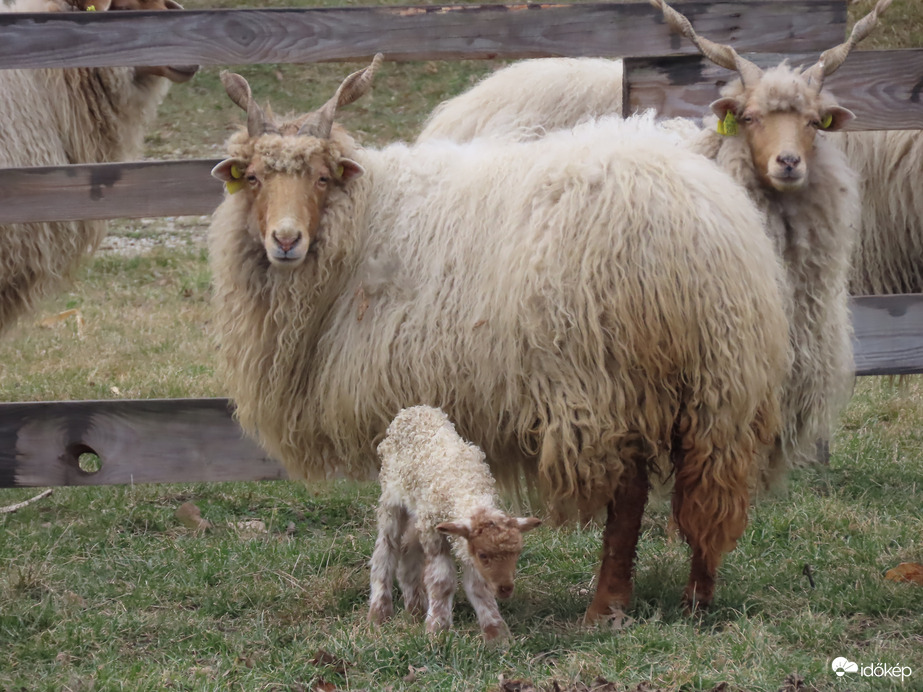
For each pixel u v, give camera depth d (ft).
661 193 21.40
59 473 27.78
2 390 41.47
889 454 33.76
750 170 24.45
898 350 28.32
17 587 24.44
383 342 22.68
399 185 24.06
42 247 31.40
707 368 21.07
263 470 28.02
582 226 21.40
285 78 86.17
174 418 27.73
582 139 23.18
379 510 22.25
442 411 22.39
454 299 22.50
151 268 60.54
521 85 36.06
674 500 22.08
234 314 24.08
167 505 31.12
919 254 32.68
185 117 81.05
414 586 22.44
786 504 29.89
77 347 47.60
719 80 28.35
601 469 21.48
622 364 21.06
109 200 27.20
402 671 19.43
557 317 21.11
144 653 21.21
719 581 24.34
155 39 27.32
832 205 24.27
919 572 23.84
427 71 88.43
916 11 85.76
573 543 27.20
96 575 25.64
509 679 18.43
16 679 19.72
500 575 19.01
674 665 18.83
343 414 23.29
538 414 21.62
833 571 24.58
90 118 33.42
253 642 21.38
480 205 22.99
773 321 21.72
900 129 27.94
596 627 21.45
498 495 23.84
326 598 23.84
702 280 20.88
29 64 27.22
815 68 24.79
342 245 23.29
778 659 19.17
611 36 28.09
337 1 93.50
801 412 25.02
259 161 22.81
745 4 28.19
